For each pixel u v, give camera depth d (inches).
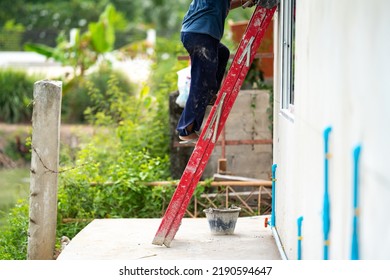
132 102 512.4
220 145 426.9
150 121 479.5
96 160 444.8
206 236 303.6
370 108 137.6
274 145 313.6
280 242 280.4
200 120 285.3
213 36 276.2
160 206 382.0
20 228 351.6
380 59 131.6
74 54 805.2
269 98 427.5
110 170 401.4
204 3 277.4
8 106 780.6
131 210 378.6
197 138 290.4
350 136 152.0
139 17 1256.8
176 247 284.4
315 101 192.9
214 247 283.3
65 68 885.2
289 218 250.7
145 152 440.1
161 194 380.2
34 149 299.0
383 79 129.9
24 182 559.8
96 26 811.4
